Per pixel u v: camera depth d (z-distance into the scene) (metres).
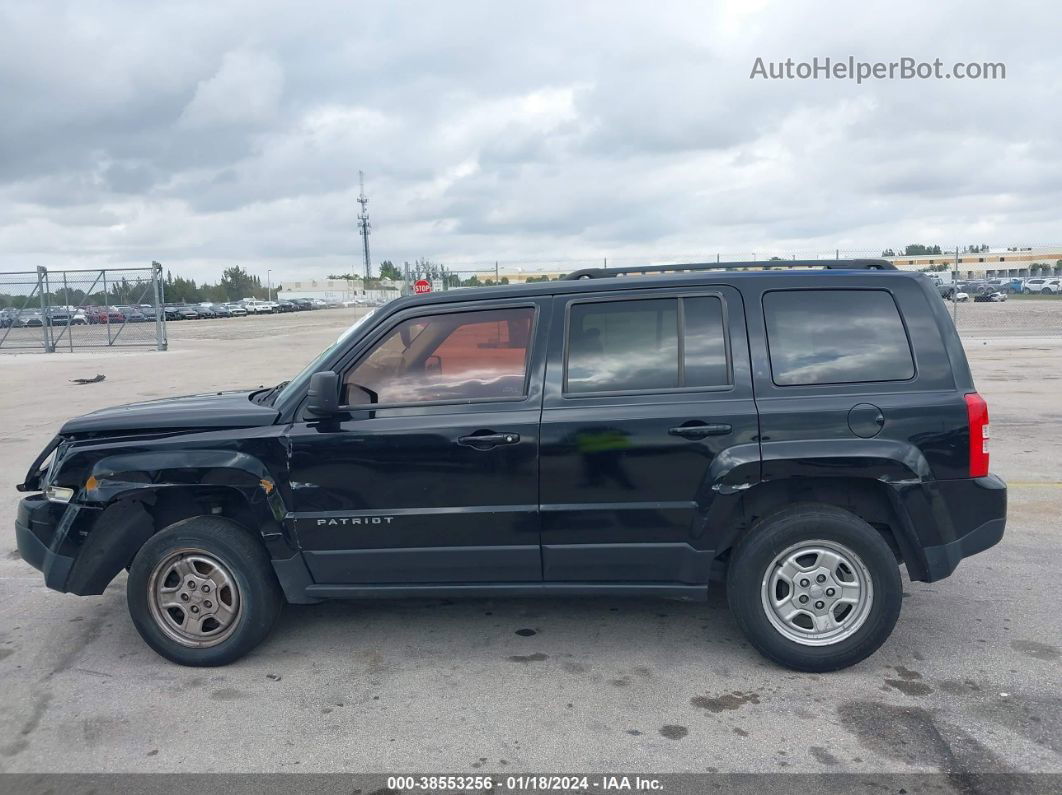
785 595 3.97
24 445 10.56
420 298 4.26
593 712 3.66
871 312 4.05
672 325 4.09
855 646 3.90
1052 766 3.18
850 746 3.34
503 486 4.03
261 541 4.26
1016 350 19.42
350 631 4.63
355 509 4.10
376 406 4.14
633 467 3.96
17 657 4.38
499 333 4.17
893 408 3.88
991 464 8.23
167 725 3.64
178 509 4.45
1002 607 4.72
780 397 3.94
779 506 4.06
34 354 25.41
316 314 72.25
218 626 4.23
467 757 3.32
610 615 4.77
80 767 3.32
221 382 17.00
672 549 4.00
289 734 3.54
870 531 3.86
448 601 5.06
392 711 3.71
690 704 3.72
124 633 4.68
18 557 6.09
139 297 26.47
